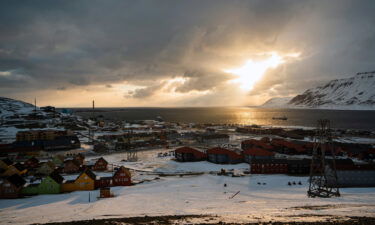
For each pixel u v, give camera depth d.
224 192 61.41
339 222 30.42
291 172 83.12
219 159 103.19
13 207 51.88
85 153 126.25
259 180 74.38
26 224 37.62
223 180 75.00
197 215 39.34
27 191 63.81
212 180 75.31
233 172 84.94
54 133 163.25
